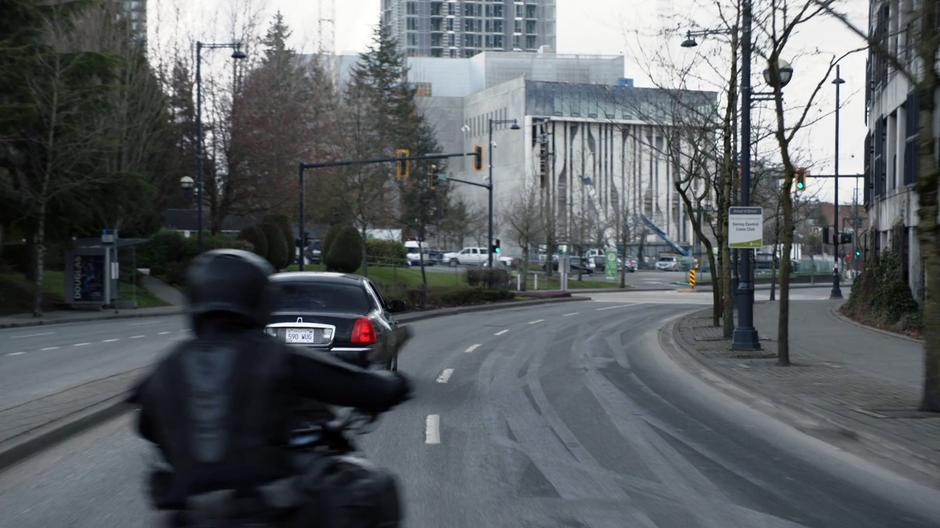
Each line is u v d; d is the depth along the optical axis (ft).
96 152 127.03
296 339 40.14
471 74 451.94
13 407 38.88
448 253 321.73
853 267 246.88
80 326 104.53
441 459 31.53
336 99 256.32
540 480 28.45
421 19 609.42
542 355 71.15
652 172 392.06
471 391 49.83
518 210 280.10
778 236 156.56
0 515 23.88
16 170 124.36
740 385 50.37
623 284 247.29
